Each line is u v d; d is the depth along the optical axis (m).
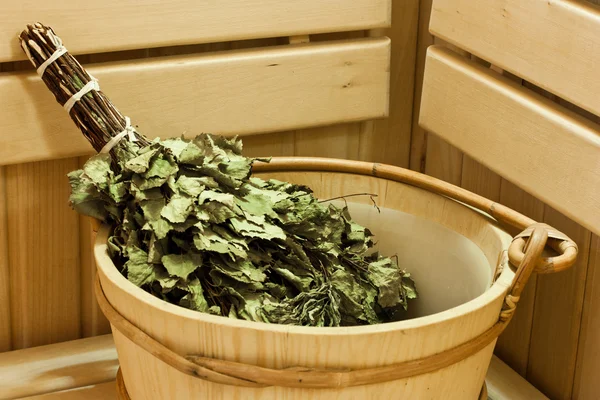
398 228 1.23
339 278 1.06
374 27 1.32
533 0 1.07
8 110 1.12
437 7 1.27
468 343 0.86
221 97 1.24
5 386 1.18
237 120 1.26
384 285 1.12
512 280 0.91
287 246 1.05
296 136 1.36
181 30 1.19
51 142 1.16
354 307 1.05
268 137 1.34
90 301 1.31
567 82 1.03
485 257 1.07
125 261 1.02
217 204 0.97
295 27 1.26
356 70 1.33
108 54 1.20
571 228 1.12
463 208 1.14
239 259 0.98
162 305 0.82
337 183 1.25
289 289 1.04
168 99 1.21
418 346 0.81
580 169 1.02
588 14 0.98
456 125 1.26
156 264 0.96
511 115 1.13
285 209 1.07
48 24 1.11
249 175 1.06
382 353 0.80
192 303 0.93
